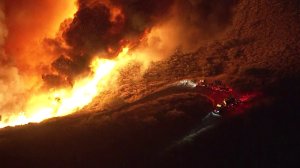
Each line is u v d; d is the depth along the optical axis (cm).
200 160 2748
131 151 2886
